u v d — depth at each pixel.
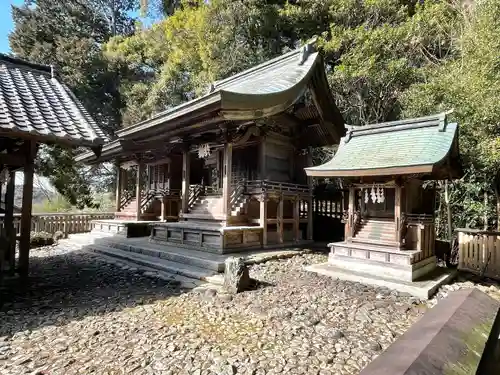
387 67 11.58
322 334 3.61
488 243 6.60
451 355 0.96
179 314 4.30
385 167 5.55
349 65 12.14
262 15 16.16
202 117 7.84
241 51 16.22
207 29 16.59
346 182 6.82
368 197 6.53
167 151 11.39
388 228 6.28
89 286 5.81
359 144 7.07
